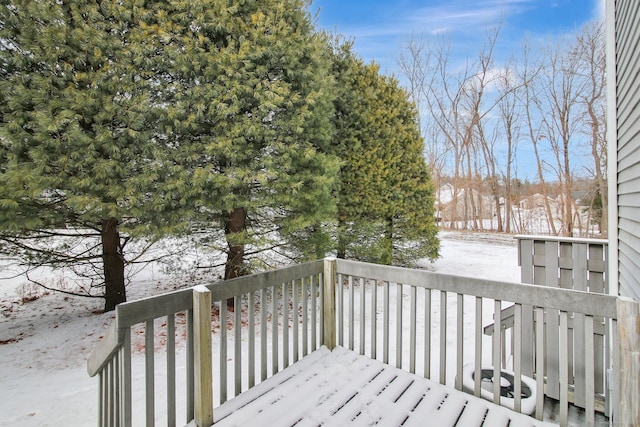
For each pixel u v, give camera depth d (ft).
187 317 6.68
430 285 8.13
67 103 11.87
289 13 15.57
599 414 8.19
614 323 5.77
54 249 16.38
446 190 64.80
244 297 19.29
